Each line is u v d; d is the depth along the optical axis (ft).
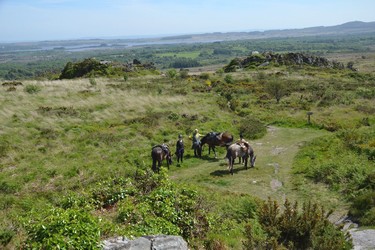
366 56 577.02
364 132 74.84
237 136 88.84
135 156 66.28
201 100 123.24
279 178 59.21
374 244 31.09
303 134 90.99
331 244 29.81
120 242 26.43
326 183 54.03
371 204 40.55
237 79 191.72
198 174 62.59
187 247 29.76
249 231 32.71
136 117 92.17
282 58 273.95
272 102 132.46
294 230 34.09
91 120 86.22
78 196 39.70
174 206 37.37
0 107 86.43
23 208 42.86
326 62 282.97
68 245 24.41
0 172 53.42
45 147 65.72
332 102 127.65
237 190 53.93
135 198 40.65
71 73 225.35
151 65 286.87
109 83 152.15
